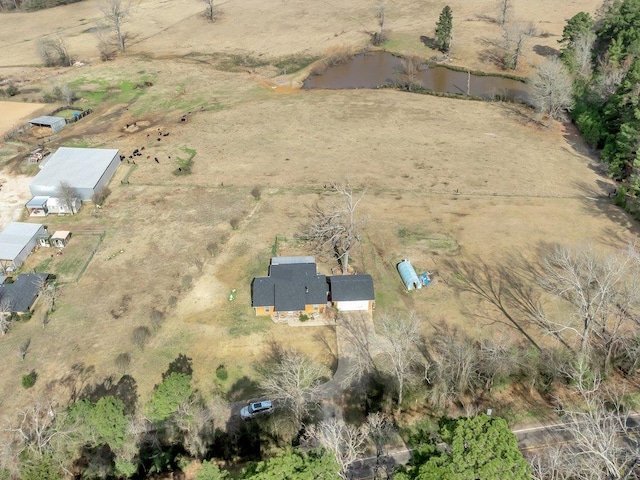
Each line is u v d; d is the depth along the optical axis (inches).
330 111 4367.6
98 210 3179.1
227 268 2714.1
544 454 1793.8
